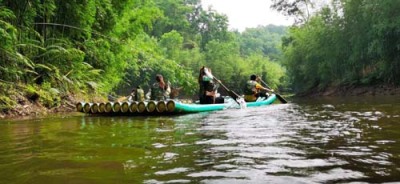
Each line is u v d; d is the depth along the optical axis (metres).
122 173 2.32
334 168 2.32
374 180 2.03
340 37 27.11
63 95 10.19
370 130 3.97
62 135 4.36
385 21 22.34
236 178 2.14
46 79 10.29
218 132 4.23
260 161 2.58
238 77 50.84
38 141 3.88
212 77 9.42
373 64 26.58
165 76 19.20
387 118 5.22
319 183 2.00
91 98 11.83
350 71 27.78
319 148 3.01
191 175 2.24
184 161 2.65
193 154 2.91
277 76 53.59
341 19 26.86
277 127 4.52
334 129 4.16
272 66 54.22
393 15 22.67
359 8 24.75
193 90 17.92
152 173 2.31
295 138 3.57
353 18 25.58
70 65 11.21
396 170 2.23
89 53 12.33
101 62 13.25
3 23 8.35
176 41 47.56
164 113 7.69
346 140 3.37
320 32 29.09
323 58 30.78
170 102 7.38
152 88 8.91
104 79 13.93
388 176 2.10
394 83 23.81
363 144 3.14
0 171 2.48
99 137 4.11
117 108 7.73
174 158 2.77
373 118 5.29
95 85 12.00
